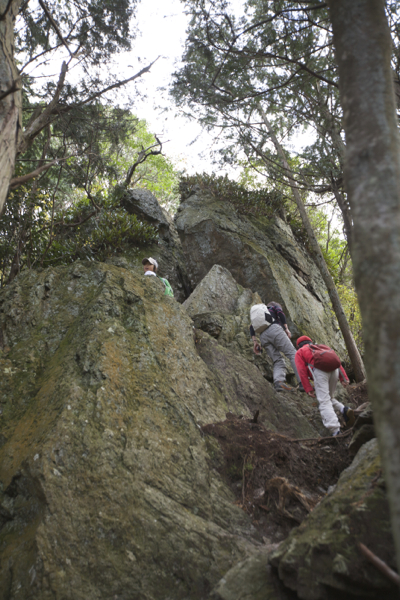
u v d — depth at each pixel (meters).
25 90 6.06
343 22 1.73
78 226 9.93
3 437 3.48
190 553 2.86
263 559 2.67
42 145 7.24
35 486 2.93
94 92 6.22
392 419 1.12
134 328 4.56
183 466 3.48
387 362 1.17
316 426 5.30
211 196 10.92
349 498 2.44
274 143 8.87
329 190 8.87
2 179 2.56
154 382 4.09
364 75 1.60
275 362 6.27
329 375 4.99
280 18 5.76
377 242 1.32
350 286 11.56
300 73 6.54
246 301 8.12
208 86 6.46
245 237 9.77
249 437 4.04
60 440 3.15
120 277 5.12
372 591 2.07
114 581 2.66
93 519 2.89
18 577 2.58
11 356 4.26
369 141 1.49
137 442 3.45
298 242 11.73
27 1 5.65
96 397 3.60
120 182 10.23
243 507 3.38
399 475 1.07
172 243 10.76
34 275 5.22
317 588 2.17
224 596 2.49
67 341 4.38
